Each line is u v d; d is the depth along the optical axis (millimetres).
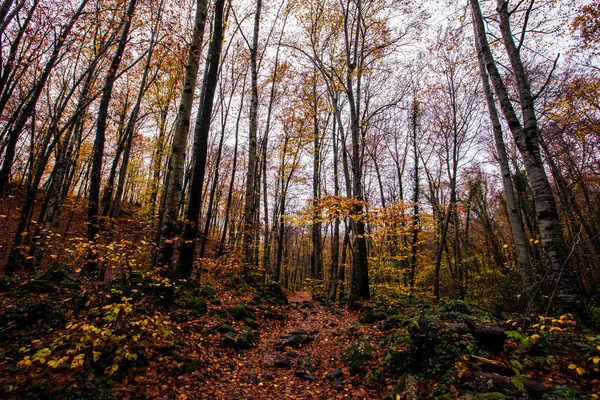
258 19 14508
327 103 20016
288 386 4914
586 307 4965
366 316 8422
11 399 3238
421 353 4633
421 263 16531
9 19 6441
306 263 45188
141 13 9812
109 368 3941
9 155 7547
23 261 11805
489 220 22672
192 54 7422
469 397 3260
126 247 5535
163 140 18094
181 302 7367
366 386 4707
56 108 13516
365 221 10203
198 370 4777
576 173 15281
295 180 20234
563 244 5270
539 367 3682
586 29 8938
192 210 8023
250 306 9492
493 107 9094
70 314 4840
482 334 4582
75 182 24031
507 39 6598
